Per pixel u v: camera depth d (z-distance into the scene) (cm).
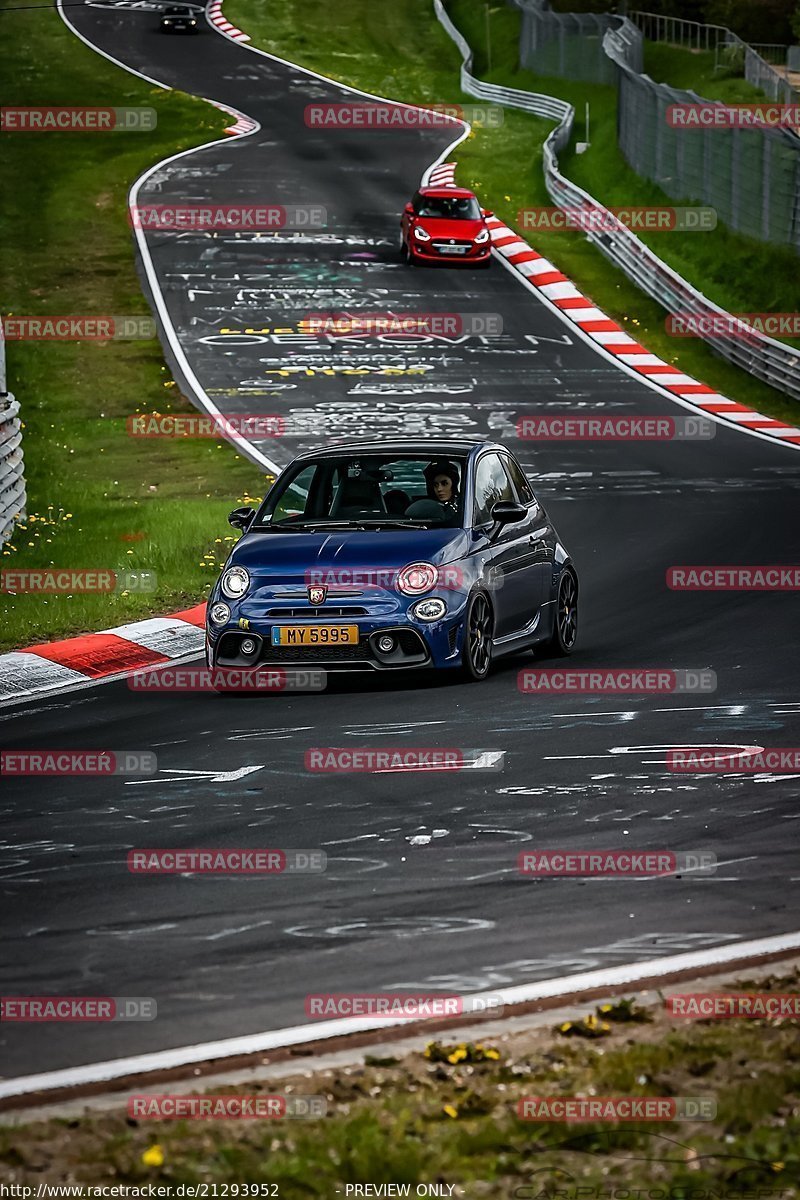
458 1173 1656
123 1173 1658
